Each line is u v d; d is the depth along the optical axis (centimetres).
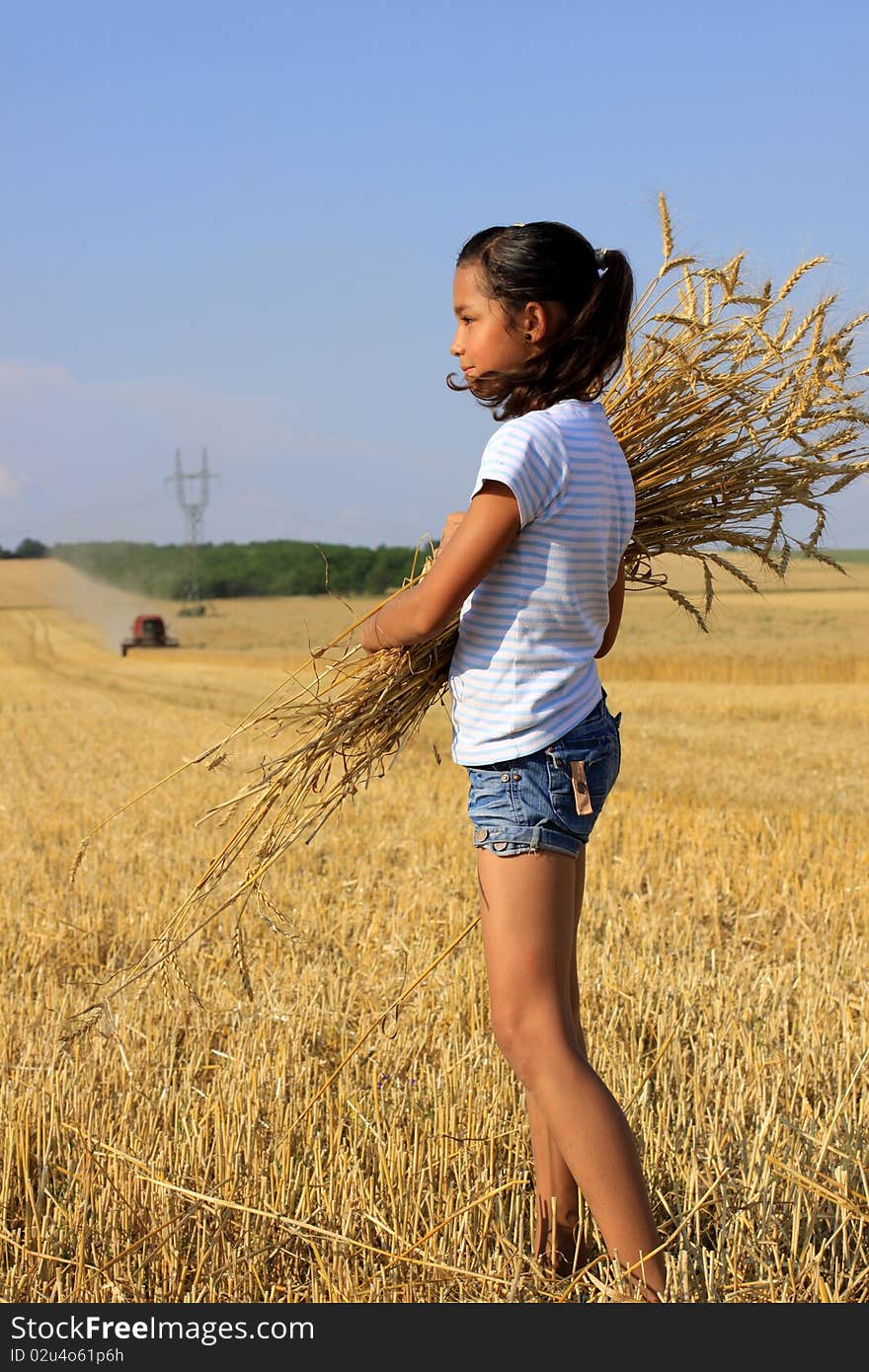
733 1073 354
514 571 236
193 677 4116
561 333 247
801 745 1568
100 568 12619
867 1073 350
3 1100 341
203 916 591
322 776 279
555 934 240
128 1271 262
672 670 3219
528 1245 276
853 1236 268
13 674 4531
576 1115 234
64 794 1155
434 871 717
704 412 278
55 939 551
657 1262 234
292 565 11644
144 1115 334
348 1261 264
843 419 269
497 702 238
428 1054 393
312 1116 331
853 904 645
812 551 286
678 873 706
